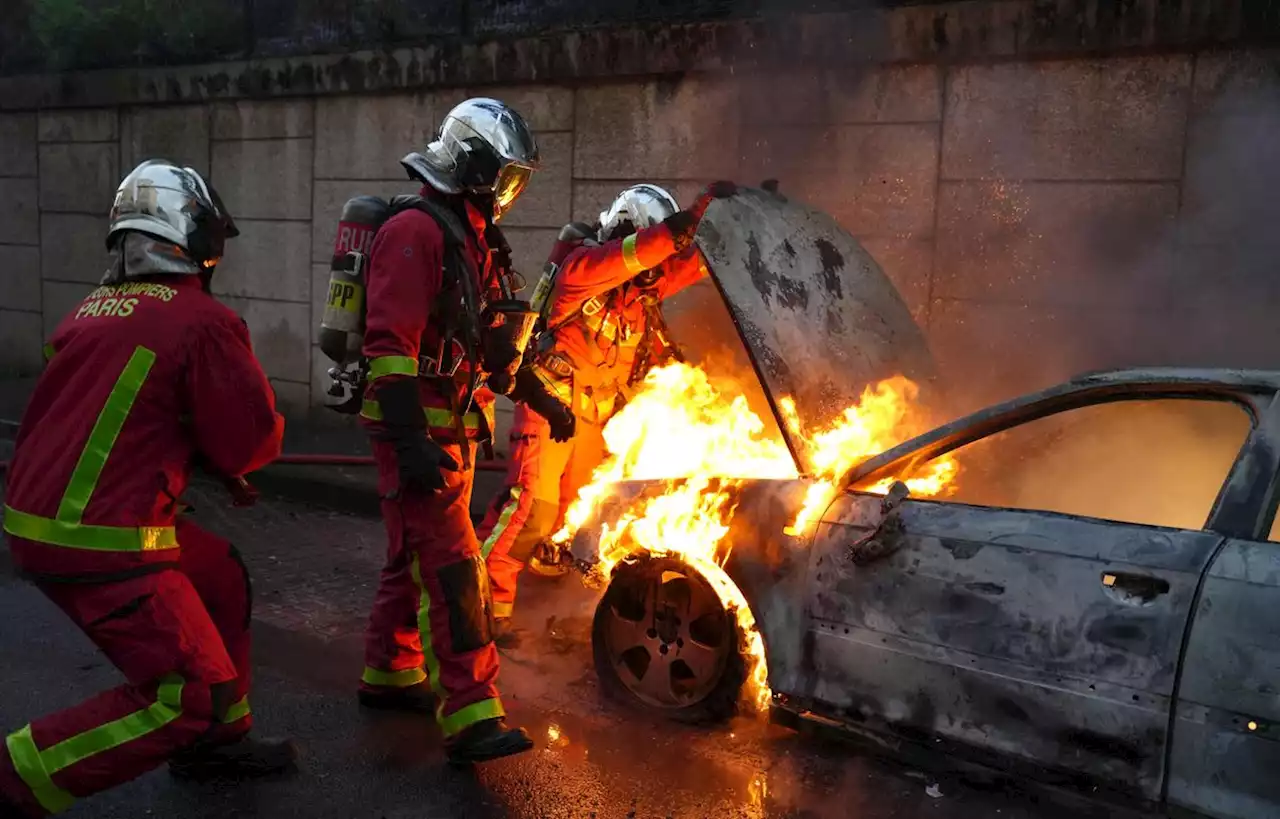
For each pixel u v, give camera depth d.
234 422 2.65
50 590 2.59
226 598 2.98
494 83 7.29
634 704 3.66
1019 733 2.75
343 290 3.30
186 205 2.70
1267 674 2.37
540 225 7.23
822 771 3.23
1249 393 2.74
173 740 2.58
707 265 3.97
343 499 6.51
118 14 9.36
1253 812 2.38
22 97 10.01
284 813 2.95
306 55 8.20
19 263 10.44
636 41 6.54
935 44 5.49
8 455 7.63
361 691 3.69
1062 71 5.25
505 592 4.30
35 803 2.51
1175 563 2.56
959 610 2.87
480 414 3.43
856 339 4.27
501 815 2.96
